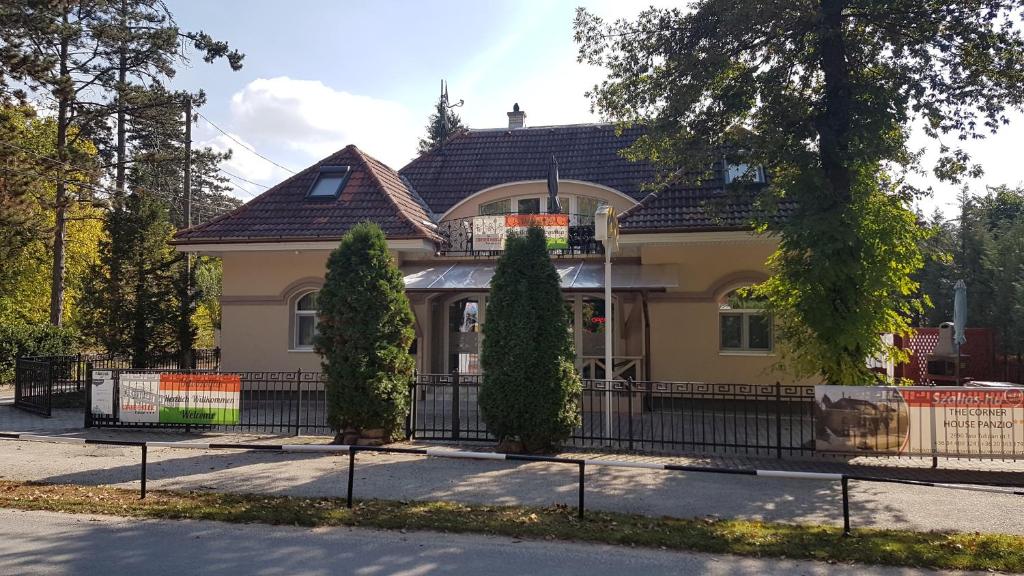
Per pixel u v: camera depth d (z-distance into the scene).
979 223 32.34
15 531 6.58
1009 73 10.75
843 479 6.56
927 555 5.92
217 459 10.09
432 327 17.08
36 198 21.78
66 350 22.78
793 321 11.29
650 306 15.42
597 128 21.12
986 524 7.12
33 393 14.96
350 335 10.92
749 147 11.34
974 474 9.46
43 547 6.10
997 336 26.03
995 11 10.47
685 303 15.26
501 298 10.66
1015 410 9.45
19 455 10.37
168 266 18.31
